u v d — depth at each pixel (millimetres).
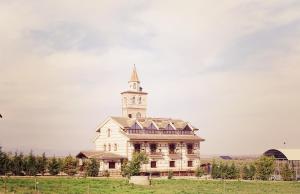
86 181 66562
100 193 50375
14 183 57562
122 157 91125
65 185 58656
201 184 67938
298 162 91625
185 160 99000
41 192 48844
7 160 78750
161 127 98625
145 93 114188
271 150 95938
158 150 95875
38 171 80188
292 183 74438
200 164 101188
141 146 93562
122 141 92938
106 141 98000
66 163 82875
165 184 66938
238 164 97125
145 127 96250
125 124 94625
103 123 99188
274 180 85688
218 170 87562
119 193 50875
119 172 89438
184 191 55469
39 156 81875
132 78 114000
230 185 67625
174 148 98438
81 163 92000
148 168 93188
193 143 101062
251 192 57656
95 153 91750
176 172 97000
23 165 79500
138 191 53844
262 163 85875
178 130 100875
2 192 46781
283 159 93375
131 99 112125
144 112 113625
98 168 84875
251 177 86188
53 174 82125
